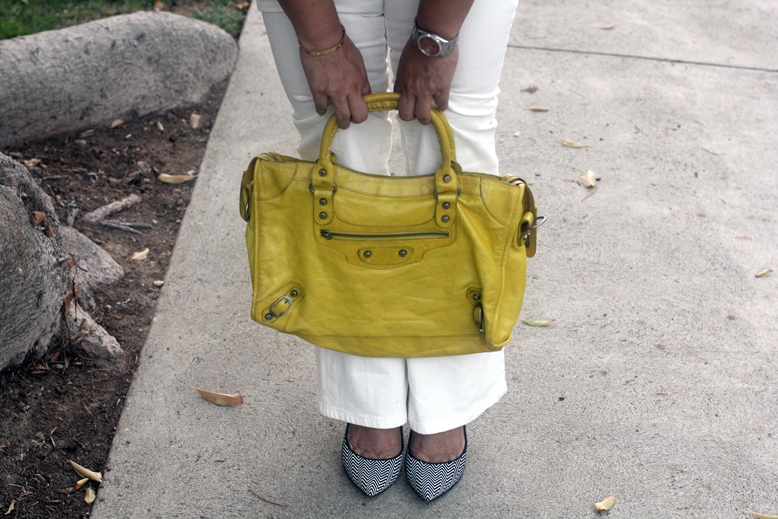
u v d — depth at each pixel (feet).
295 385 6.45
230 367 6.58
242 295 7.30
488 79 4.19
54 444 5.78
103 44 9.12
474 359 4.99
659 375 6.62
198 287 7.37
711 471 5.82
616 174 9.09
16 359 5.93
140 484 5.61
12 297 5.32
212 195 8.55
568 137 9.73
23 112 8.66
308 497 5.59
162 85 9.82
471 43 3.97
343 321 4.59
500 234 4.22
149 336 6.82
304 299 4.53
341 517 5.46
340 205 4.17
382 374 4.94
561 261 7.81
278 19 4.02
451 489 5.65
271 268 4.44
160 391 6.33
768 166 9.36
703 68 11.36
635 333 7.02
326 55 3.79
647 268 7.76
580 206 8.56
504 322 4.54
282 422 6.14
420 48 3.70
